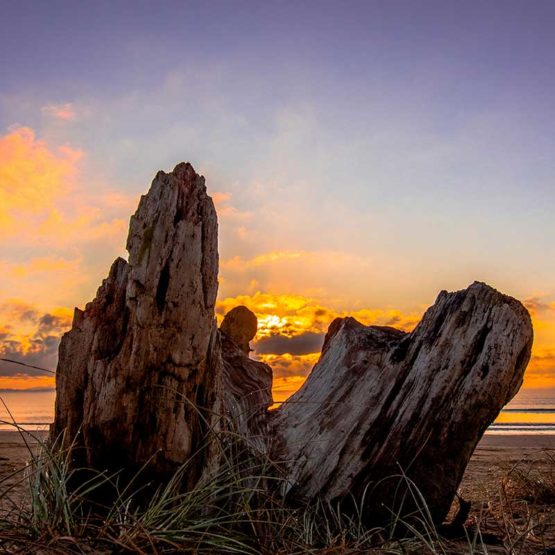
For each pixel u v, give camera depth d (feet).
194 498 9.69
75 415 11.34
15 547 7.86
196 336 10.91
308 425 13.41
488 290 12.60
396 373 12.99
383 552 10.28
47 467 10.36
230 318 19.45
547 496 16.96
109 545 8.38
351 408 13.11
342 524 11.67
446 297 13.20
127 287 11.05
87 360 11.44
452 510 16.20
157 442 10.66
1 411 132.16
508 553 10.34
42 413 124.47
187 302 10.84
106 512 10.57
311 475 12.54
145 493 10.59
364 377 13.35
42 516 8.96
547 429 74.79
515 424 88.02
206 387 11.34
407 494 12.30
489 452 35.55
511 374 12.09
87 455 10.78
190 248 10.94
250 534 10.09
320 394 13.88
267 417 14.38
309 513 11.50
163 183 11.25
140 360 10.64
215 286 11.33
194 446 10.95
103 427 10.65
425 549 10.48
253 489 10.21
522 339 12.12
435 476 12.30
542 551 10.77
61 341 11.69
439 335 12.69
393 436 12.44
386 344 13.78
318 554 9.23
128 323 11.00
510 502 14.88
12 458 25.84
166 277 10.84
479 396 12.11
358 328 14.70
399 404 12.64
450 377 12.33
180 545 8.30
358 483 12.35
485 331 12.30
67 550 7.83
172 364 10.78
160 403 10.69
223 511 10.19
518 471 19.25
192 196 11.46
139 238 11.05
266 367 16.21
